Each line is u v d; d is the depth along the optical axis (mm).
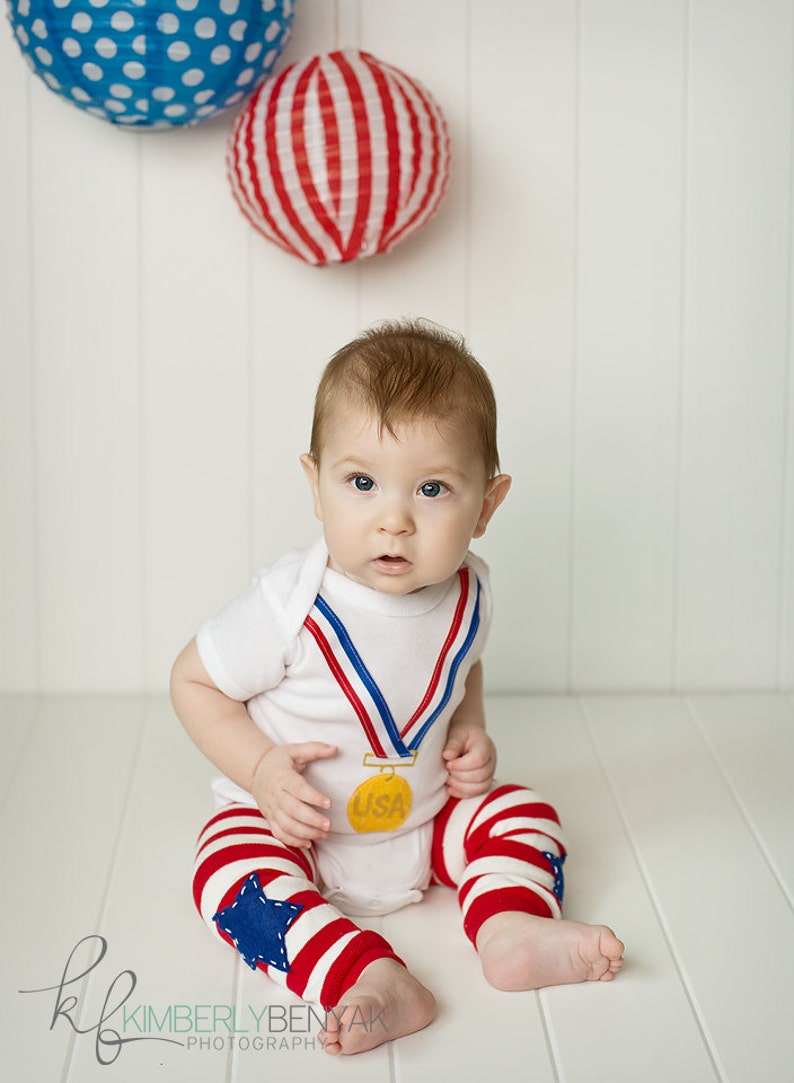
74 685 2176
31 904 1516
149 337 2064
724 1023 1301
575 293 2078
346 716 1463
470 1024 1300
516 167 2037
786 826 1728
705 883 1577
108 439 2094
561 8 1999
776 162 2049
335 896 1513
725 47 2018
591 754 1957
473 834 1529
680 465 2139
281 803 1414
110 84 1786
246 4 1771
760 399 2121
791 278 2084
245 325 2066
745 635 2203
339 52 1863
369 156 1777
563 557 2166
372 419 1342
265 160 1808
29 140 1998
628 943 1446
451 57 2006
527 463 2127
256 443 2104
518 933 1367
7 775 1861
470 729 1575
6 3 1851
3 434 2084
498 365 2094
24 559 2129
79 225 2025
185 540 2133
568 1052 1253
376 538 1357
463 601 1500
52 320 2051
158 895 1545
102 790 1820
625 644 2201
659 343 2098
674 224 2062
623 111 2029
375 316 2070
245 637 1473
